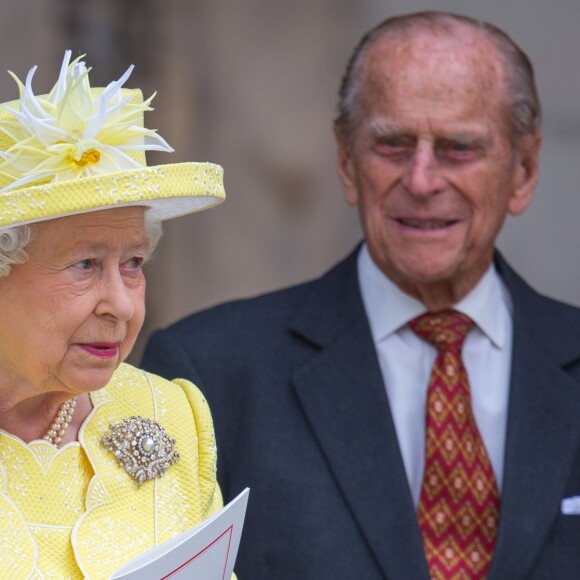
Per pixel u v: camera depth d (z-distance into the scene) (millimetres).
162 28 24719
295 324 14070
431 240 13609
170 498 10078
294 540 13016
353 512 13062
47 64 23203
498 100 13805
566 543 13188
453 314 13969
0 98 22875
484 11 25344
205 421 10609
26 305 9133
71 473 9773
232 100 25250
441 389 13617
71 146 8898
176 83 24891
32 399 9656
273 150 25438
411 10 25438
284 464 13281
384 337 13984
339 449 13273
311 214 25531
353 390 13594
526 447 13414
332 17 25484
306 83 25453
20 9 23047
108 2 23922
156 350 14031
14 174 8969
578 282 25406
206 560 9008
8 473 9453
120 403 10289
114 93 9148
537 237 25500
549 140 25344
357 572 12891
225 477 13492
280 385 13703
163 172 9008
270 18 25359
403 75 13672
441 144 13617
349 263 14500
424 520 13180
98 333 9250
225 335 14055
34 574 9148
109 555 9523
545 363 13914
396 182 13672
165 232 25266
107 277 9219
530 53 25281
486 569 13008
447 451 13344
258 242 25469
